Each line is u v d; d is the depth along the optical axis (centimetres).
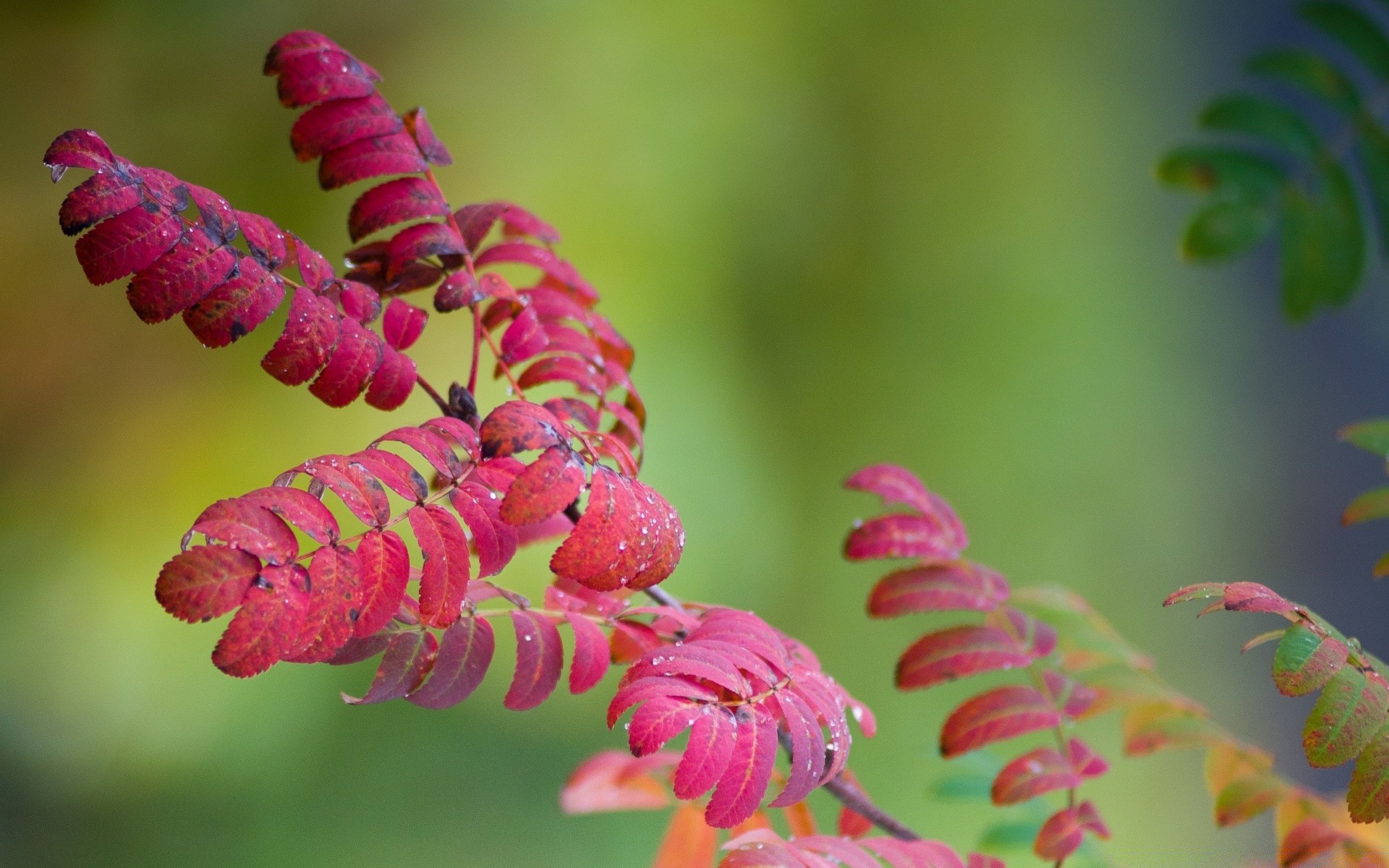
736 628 135
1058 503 538
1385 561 142
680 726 130
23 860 372
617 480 132
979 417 555
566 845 412
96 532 437
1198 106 619
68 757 401
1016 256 588
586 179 540
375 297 137
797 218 574
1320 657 132
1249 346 588
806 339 559
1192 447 559
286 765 418
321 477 130
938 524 146
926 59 618
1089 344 572
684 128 563
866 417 550
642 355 518
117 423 455
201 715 419
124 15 509
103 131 495
